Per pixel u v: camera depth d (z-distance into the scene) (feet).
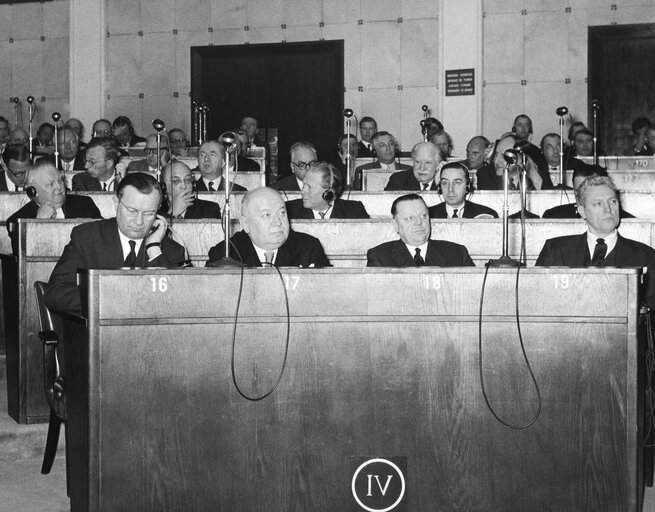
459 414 10.95
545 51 39.83
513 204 22.94
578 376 10.89
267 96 42.75
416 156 24.94
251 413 10.82
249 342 10.82
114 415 10.55
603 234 15.67
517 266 11.53
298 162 26.30
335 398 10.93
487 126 40.37
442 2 40.24
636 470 10.83
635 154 36.86
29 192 20.01
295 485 10.87
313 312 10.91
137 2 43.62
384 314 10.96
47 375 14.44
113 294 10.55
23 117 44.83
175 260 14.79
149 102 43.62
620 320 10.84
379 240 18.71
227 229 12.80
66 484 14.43
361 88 41.73
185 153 34.06
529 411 10.92
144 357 10.62
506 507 10.94
